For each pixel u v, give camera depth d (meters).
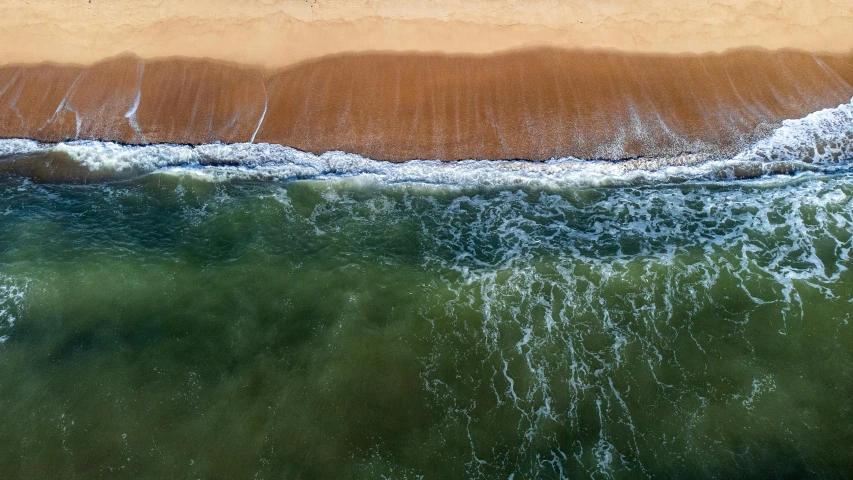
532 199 13.34
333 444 8.81
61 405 9.30
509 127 14.55
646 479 8.45
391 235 12.45
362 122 14.84
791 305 10.59
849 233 12.04
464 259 11.83
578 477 8.48
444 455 8.71
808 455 8.58
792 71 15.35
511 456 8.71
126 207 13.28
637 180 13.71
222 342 10.22
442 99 15.11
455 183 13.76
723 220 12.57
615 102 14.84
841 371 9.55
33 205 13.30
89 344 10.19
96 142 14.91
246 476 8.44
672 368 9.77
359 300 10.91
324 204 13.30
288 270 11.52
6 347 10.12
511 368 9.82
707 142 14.18
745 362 9.78
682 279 11.20
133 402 9.32
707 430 8.92
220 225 12.67
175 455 8.67
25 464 8.56
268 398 9.38
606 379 9.65
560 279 11.30
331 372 9.75
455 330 10.41
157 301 10.91
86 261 11.64
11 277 11.27
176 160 14.47
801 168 13.74
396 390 9.52
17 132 15.26
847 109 14.56
